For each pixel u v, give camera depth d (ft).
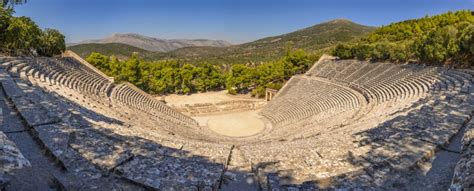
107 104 95.25
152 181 28.02
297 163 36.60
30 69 92.12
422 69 132.26
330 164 35.22
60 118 41.73
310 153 39.91
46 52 149.07
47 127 37.37
